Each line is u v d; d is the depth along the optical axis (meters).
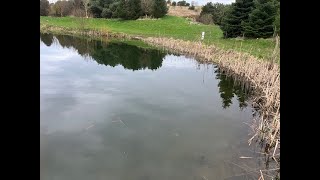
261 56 22.47
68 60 26.11
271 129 10.12
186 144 9.90
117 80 18.61
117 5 62.72
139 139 10.21
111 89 16.38
